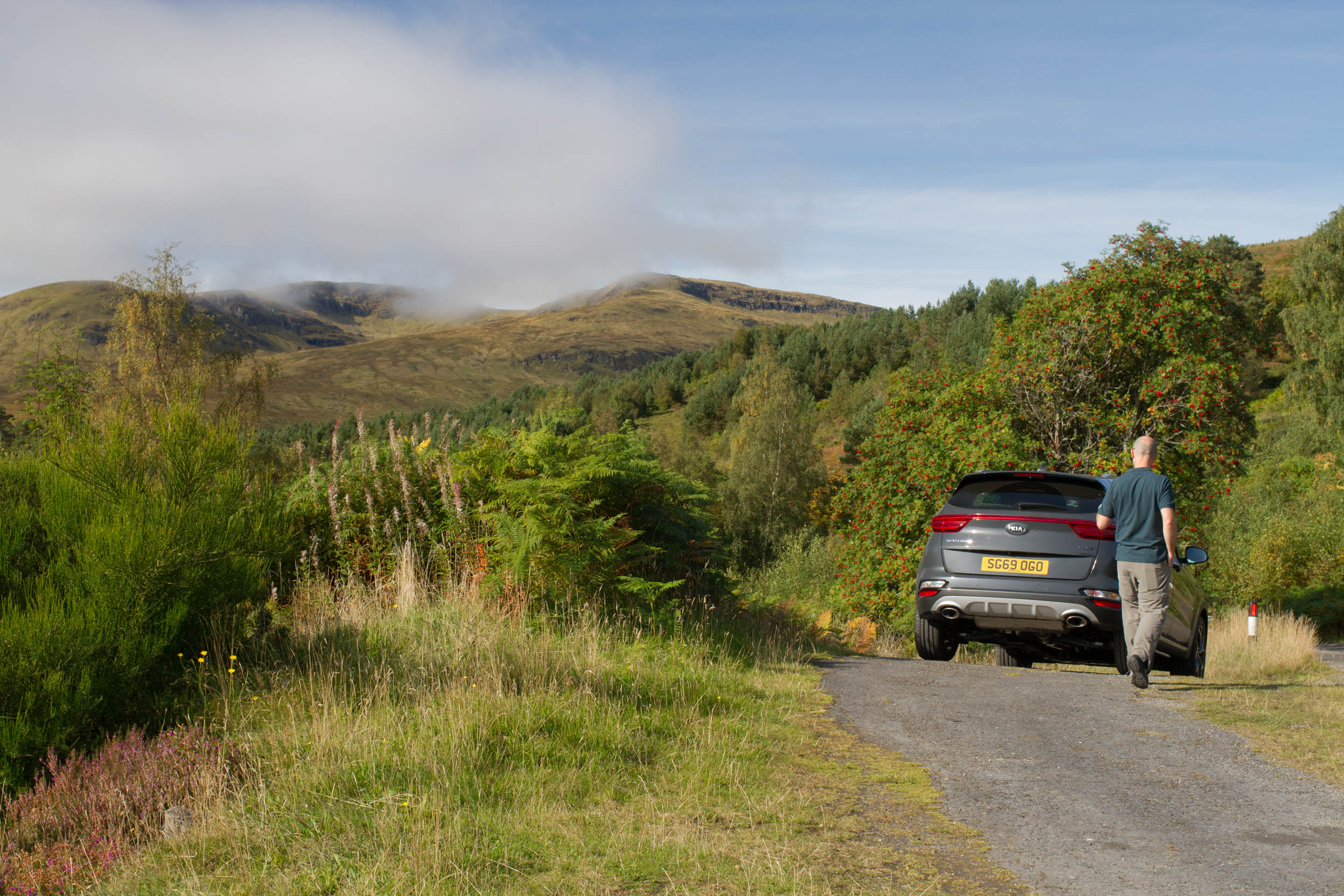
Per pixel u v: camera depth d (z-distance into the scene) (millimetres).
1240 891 3135
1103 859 3455
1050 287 20234
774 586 25281
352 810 3854
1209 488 18844
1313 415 53594
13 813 4102
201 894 3172
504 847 3475
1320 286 56750
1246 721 5824
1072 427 19812
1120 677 8086
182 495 5867
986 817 3961
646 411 157875
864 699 6625
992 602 7812
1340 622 21859
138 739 4598
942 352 100438
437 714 4973
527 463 8578
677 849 3488
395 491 8617
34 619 4738
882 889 3154
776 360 123125
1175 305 18406
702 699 6051
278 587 7648
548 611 7629
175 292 33281
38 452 6395
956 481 18422
